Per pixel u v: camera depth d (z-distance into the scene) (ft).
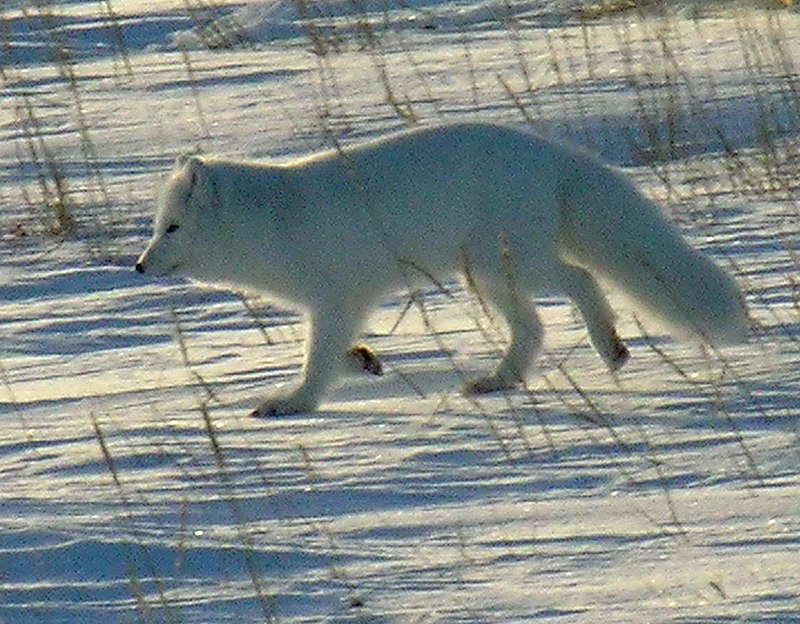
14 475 31.45
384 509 28.27
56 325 43.98
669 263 37.86
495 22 88.58
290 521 27.78
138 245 52.80
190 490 29.89
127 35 92.38
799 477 28.25
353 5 94.79
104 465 31.83
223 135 67.67
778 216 50.29
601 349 37.86
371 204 37.52
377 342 40.93
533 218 37.45
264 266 37.86
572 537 26.09
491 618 22.88
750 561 24.30
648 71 68.39
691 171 57.11
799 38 75.20
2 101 77.41
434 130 38.09
